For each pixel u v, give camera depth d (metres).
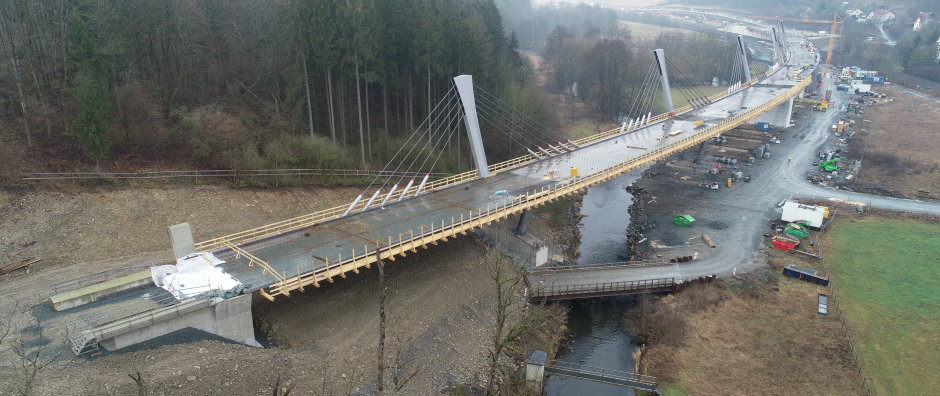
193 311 37.31
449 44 80.31
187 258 44.53
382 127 83.94
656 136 88.38
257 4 77.88
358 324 45.91
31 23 60.28
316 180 68.75
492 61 92.75
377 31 71.62
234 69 74.94
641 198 89.44
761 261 64.62
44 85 59.56
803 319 52.66
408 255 57.38
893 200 86.38
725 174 100.75
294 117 71.56
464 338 48.00
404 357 43.38
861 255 66.38
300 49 68.31
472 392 41.81
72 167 55.72
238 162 62.22
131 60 63.50
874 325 51.91
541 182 66.06
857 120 140.75
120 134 60.50
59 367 32.47
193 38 70.75
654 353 48.19
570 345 50.84
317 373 39.28
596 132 125.81
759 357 47.34
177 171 59.53
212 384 34.62
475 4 104.81
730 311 54.06
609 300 58.81
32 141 56.62
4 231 47.59
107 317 36.91
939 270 62.72
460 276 56.25
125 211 53.81
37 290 42.03
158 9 66.94
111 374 32.69
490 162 89.88
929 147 117.88
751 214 80.81
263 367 37.50
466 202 59.62
